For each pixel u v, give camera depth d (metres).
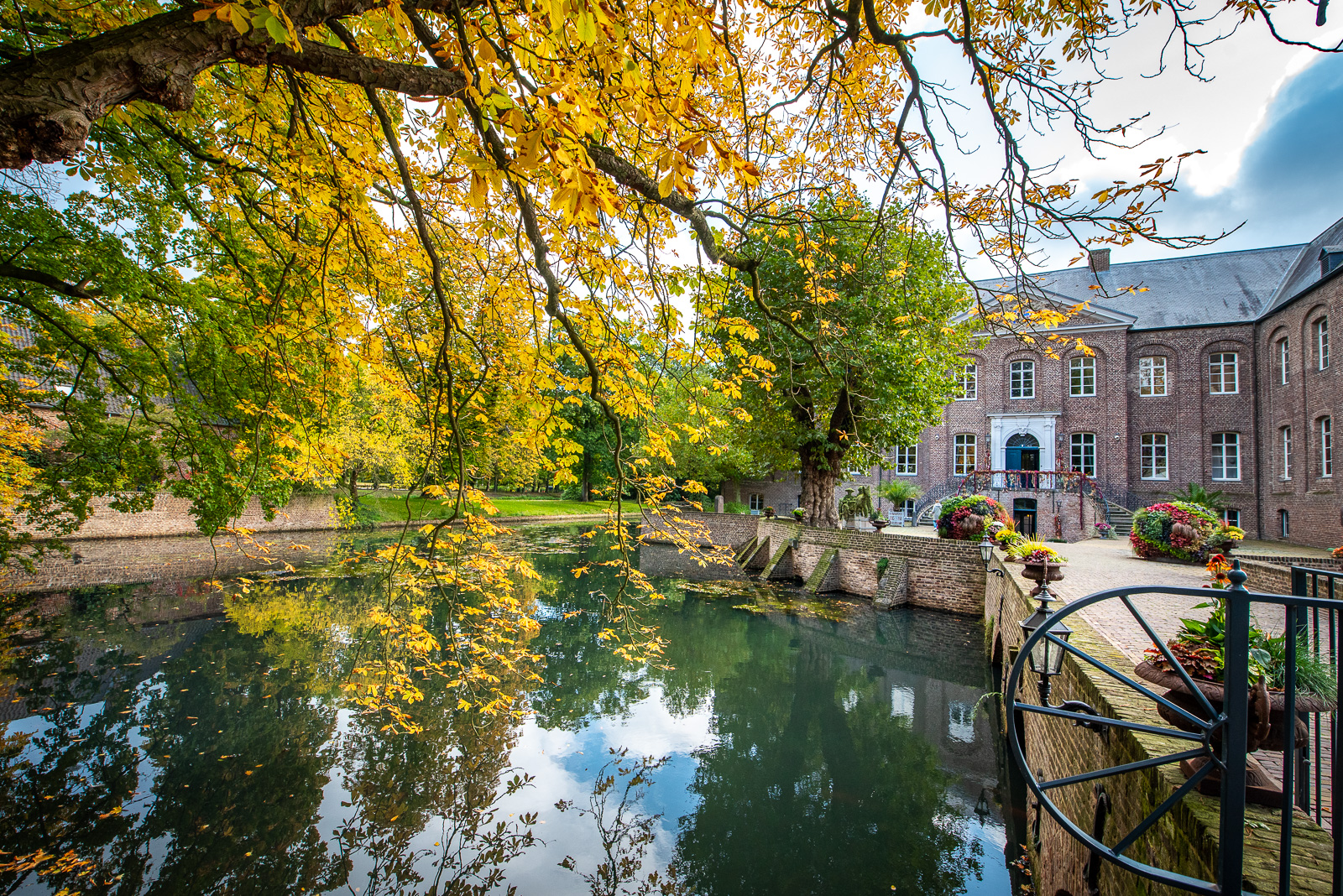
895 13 4.29
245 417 7.22
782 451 19.34
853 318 11.73
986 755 8.26
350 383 5.79
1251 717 2.40
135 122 4.92
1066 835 4.29
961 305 14.22
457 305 5.10
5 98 1.78
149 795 6.70
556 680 10.66
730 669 11.64
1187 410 23.02
